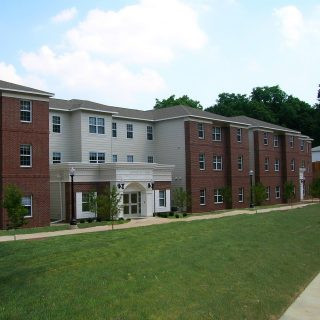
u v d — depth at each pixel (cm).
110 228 2925
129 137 4750
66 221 3672
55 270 1271
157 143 4984
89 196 3438
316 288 1505
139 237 1922
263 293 1321
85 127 4175
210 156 4991
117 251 1551
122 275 1238
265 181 6025
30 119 3366
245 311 1138
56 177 3775
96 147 4253
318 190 5856
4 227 3150
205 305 1110
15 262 1399
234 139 5300
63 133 4150
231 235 2127
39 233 2672
